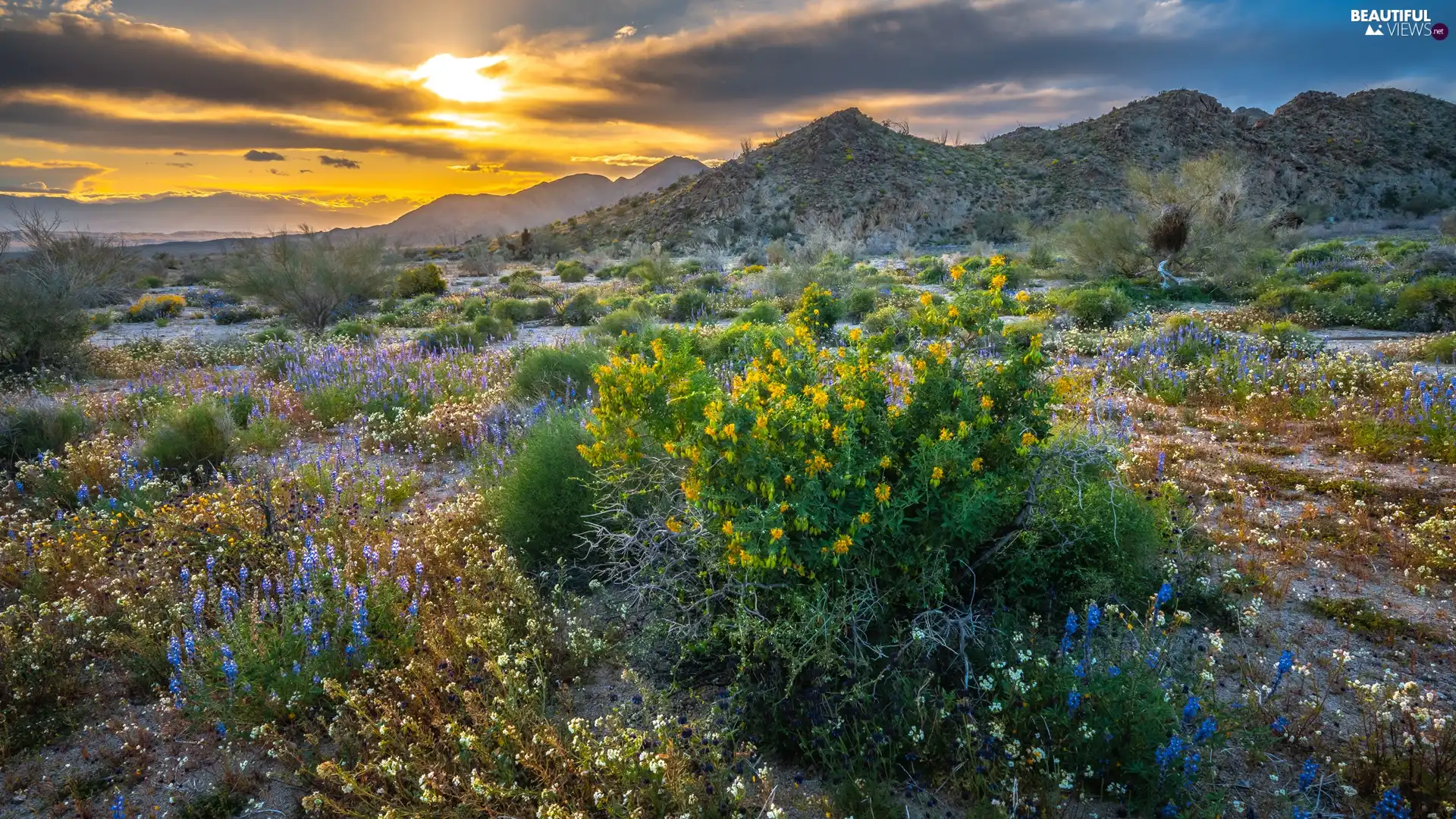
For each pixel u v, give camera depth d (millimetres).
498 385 10461
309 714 3740
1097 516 4031
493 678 3705
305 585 4363
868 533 3514
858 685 3232
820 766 3271
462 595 4297
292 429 9297
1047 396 3854
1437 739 3139
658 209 100375
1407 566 4805
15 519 5902
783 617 3660
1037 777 3049
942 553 3557
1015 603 3943
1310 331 14656
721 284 28922
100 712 3891
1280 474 6469
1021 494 3828
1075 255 25641
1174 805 2834
